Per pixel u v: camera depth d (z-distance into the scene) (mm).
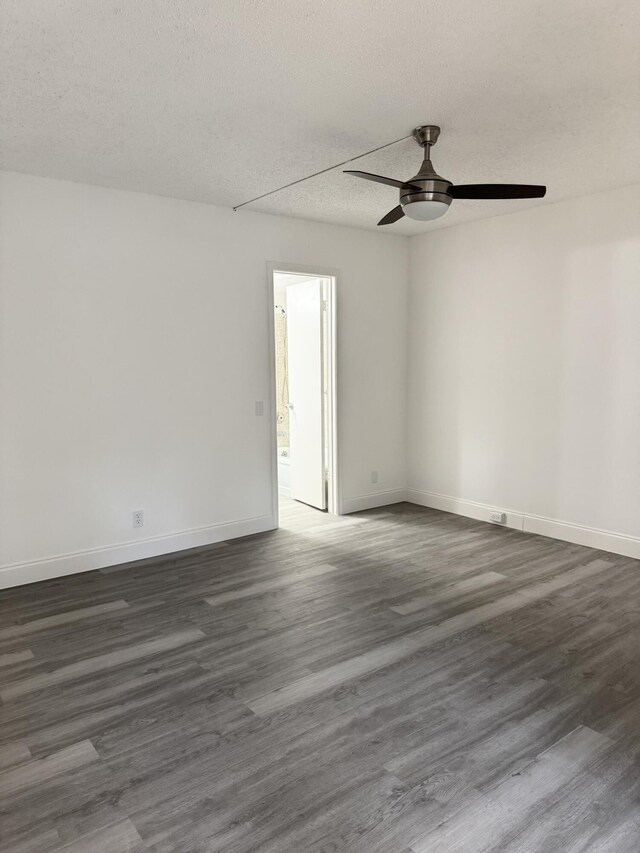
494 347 4816
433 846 1677
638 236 3861
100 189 3779
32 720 2299
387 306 5410
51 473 3748
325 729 2221
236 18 1910
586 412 4238
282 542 4520
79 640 2965
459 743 2131
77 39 2031
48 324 3656
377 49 2125
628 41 2088
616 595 3451
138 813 1814
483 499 5047
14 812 1823
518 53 2168
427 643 2896
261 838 1712
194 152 3170
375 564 4020
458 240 5020
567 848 1666
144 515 4156
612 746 2107
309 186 3811
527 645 2867
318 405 5379
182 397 4254
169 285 4117
